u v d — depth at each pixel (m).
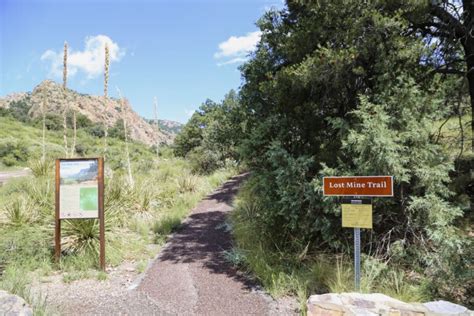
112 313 3.48
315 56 4.53
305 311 3.30
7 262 4.71
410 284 3.83
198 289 4.19
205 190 12.65
